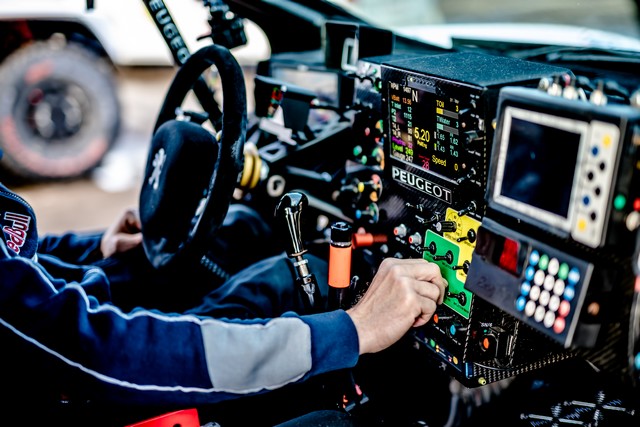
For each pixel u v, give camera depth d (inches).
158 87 253.0
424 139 54.8
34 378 45.3
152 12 70.7
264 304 64.7
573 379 65.5
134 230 72.5
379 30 68.6
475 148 49.3
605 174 37.7
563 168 40.1
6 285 43.3
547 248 42.6
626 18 123.1
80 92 178.1
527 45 80.1
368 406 64.5
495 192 44.9
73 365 43.3
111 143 184.9
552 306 41.8
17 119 173.2
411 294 49.8
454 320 54.9
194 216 62.0
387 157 59.9
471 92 48.4
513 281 44.4
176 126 63.0
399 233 59.6
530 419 62.2
